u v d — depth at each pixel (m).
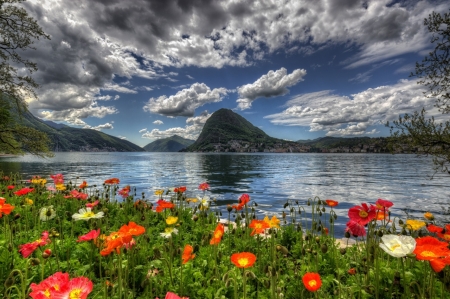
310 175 39.56
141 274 3.70
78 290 1.87
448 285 2.54
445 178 33.88
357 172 44.81
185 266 3.78
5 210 3.67
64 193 7.63
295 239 5.81
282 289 3.48
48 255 3.04
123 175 39.25
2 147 26.11
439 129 10.71
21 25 22.52
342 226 10.60
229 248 4.98
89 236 3.35
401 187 25.38
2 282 3.33
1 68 22.27
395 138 11.66
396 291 3.26
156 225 6.86
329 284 3.67
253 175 40.03
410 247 2.23
